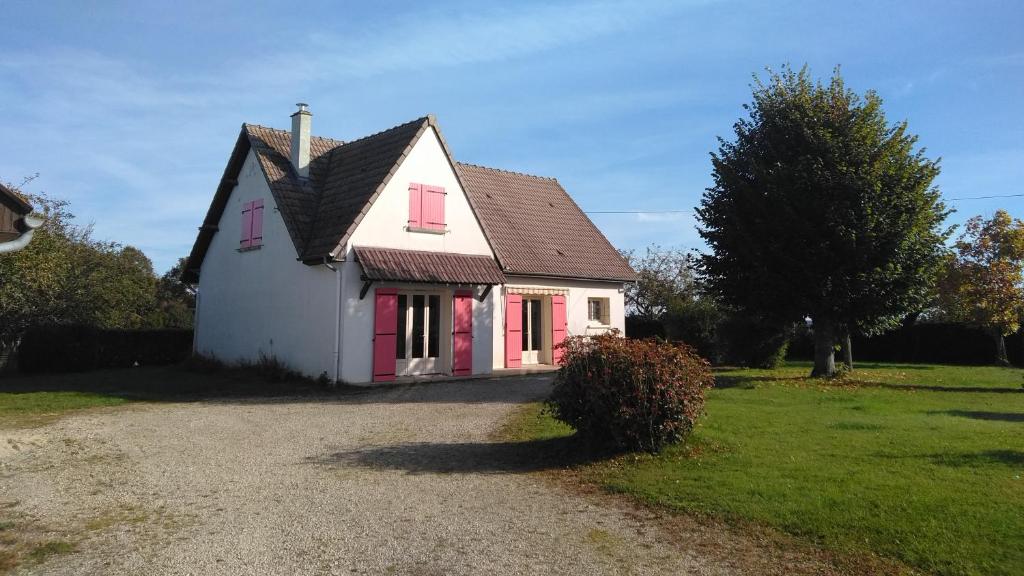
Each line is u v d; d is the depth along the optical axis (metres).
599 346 8.20
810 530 5.20
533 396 13.40
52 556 4.88
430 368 16.69
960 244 23.67
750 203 16.80
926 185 16.20
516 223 22.08
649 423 7.80
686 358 8.26
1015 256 22.41
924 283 16.28
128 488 6.73
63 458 8.10
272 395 13.84
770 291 16.53
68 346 20.06
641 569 4.60
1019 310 21.94
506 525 5.56
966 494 5.88
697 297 25.94
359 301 15.16
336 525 5.55
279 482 6.96
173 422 10.62
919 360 26.02
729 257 17.39
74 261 22.80
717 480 6.61
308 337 15.70
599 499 6.32
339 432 9.76
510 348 19.41
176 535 5.32
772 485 6.34
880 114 16.84
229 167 19.14
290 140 18.92
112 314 24.48
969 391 14.12
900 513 5.41
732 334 20.78
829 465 7.08
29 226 6.32
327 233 15.60
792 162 16.52
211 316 20.44
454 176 17.55
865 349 27.73
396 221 16.05
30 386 16.02
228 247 19.66
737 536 5.19
